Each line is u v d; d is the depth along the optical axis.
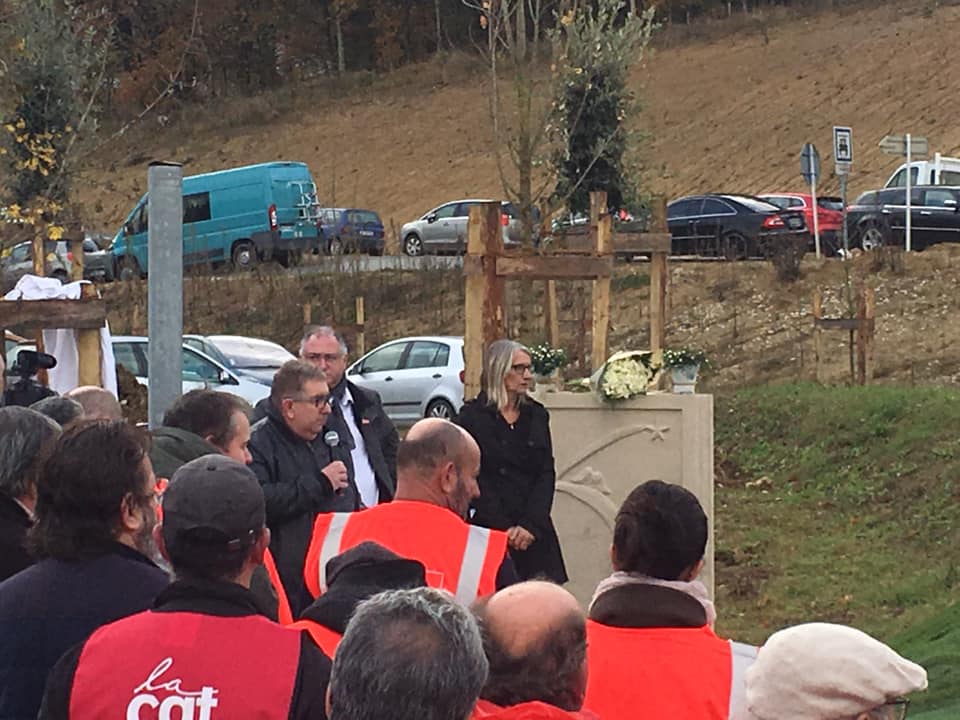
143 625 3.26
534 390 9.23
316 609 3.81
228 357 20.55
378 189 55.00
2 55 17.83
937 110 47.50
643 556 3.86
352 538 4.76
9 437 4.29
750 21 61.09
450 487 4.85
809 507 14.46
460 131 57.53
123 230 35.22
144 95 56.53
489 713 3.15
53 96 17.88
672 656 3.74
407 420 22.66
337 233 35.50
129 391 14.03
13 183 17.78
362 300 28.05
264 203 36.00
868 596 11.66
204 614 3.26
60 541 3.68
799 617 11.45
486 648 3.21
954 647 8.74
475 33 68.88
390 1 69.62
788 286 26.19
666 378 9.70
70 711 3.18
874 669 3.04
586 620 3.57
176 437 5.09
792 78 53.22
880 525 13.62
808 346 22.55
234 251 36.31
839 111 49.59
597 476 9.19
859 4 60.19
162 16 56.84
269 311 31.61
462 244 34.25
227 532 3.30
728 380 21.69
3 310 8.41
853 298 23.34
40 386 7.63
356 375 23.33
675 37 60.78
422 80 63.47
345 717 2.59
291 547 5.78
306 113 62.41
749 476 15.68
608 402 9.15
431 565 4.66
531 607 3.22
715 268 28.00
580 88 16.23
